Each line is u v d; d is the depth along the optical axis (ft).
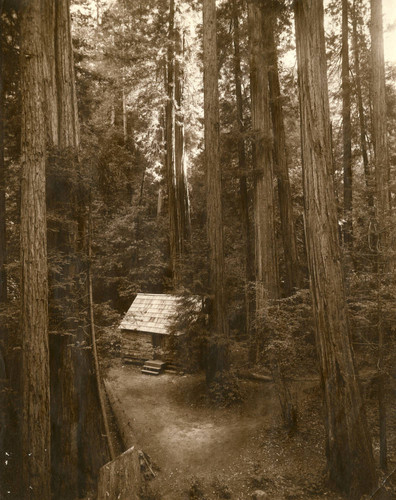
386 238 20.93
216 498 22.07
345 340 21.89
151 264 63.82
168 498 22.20
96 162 26.11
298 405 31.45
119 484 20.24
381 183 21.45
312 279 23.11
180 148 64.44
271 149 41.68
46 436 20.26
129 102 68.33
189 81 65.51
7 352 23.79
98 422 24.36
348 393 21.39
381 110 32.78
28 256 20.85
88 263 24.88
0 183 25.54
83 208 25.14
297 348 31.22
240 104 47.24
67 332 22.74
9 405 22.97
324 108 23.24
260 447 27.12
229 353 37.83
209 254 39.32
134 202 67.51
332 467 21.80
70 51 25.95
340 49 52.16
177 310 41.42
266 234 40.16
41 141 21.44
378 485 19.85
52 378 23.20
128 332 49.55
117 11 55.88
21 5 22.21
